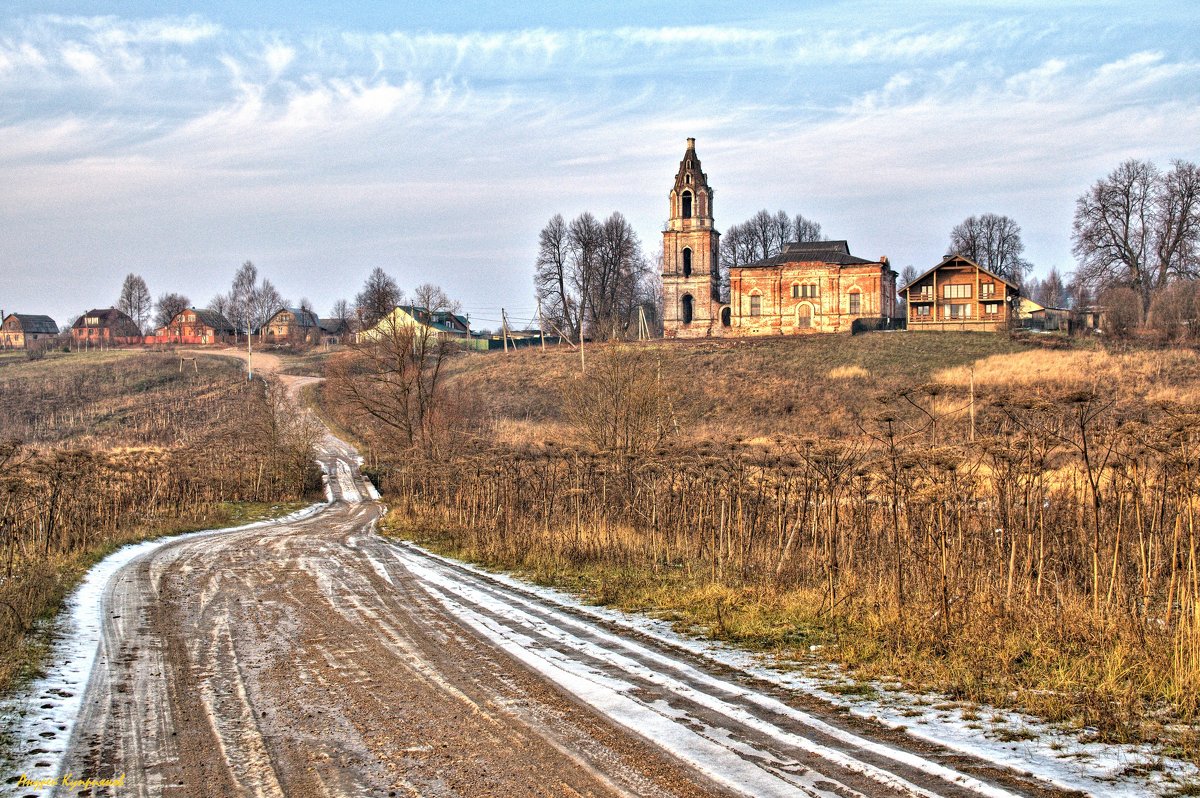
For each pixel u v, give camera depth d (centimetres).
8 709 924
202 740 845
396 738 847
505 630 1344
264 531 3219
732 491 2194
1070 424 2009
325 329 14725
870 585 1454
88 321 14450
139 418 7338
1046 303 14612
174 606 1567
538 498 2656
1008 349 6762
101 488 3098
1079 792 695
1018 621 1198
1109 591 1200
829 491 1848
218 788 724
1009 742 820
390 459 5334
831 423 4672
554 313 10862
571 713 920
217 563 2172
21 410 7631
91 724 892
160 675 1087
